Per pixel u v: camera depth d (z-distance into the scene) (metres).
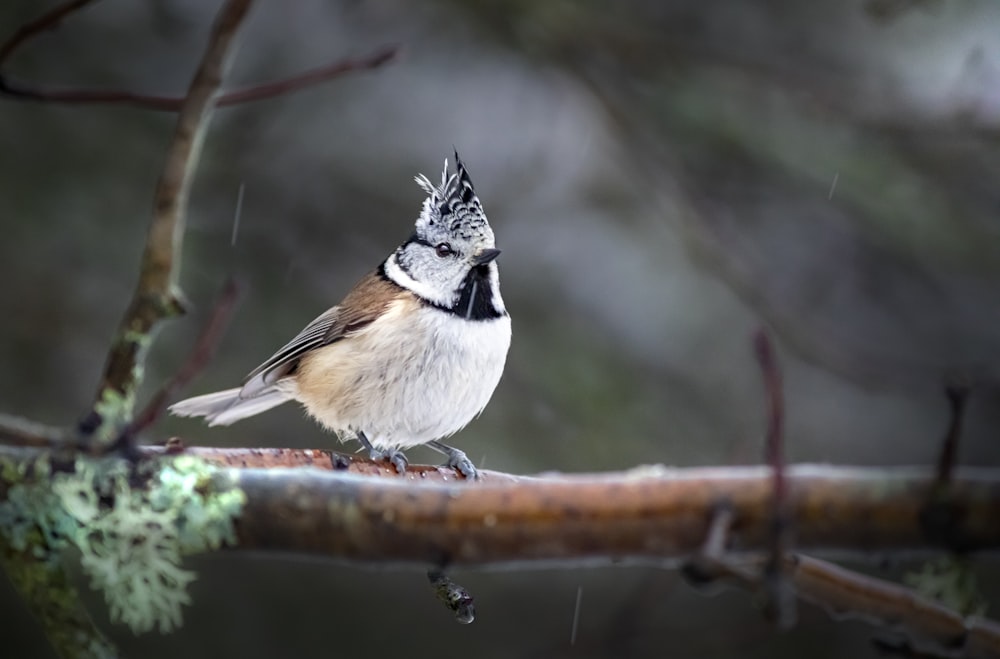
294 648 10.92
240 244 11.96
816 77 12.56
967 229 11.99
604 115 13.09
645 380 12.35
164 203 4.71
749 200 13.58
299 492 4.93
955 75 12.85
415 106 13.45
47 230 11.00
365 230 12.75
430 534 4.76
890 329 13.77
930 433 13.48
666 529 4.49
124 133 11.57
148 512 4.97
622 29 12.46
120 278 11.23
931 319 13.83
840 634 11.99
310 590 11.28
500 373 9.45
